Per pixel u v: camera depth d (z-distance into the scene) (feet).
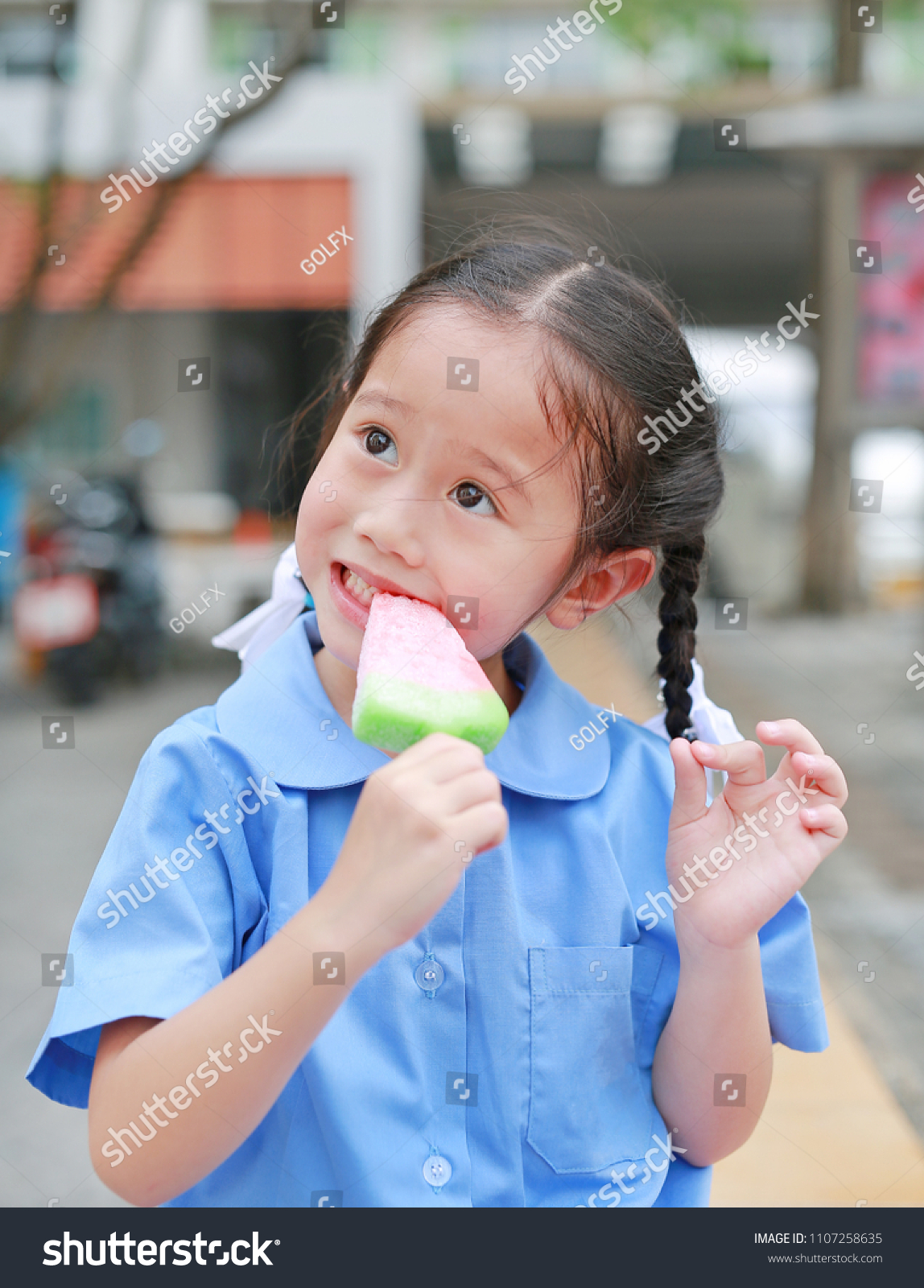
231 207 28.60
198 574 21.50
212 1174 3.60
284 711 3.78
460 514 3.47
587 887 3.87
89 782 14.20
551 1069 3.66
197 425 29.60
